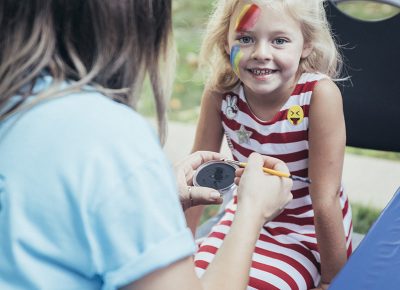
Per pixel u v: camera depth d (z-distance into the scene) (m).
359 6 4.73
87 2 0.92
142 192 0.86
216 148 1.86
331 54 1.68
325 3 1.94
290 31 1.55
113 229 0.85
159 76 1.03
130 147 0.88
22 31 0.93
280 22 1.54
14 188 0.87
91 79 0.94
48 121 0.89
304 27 1.60
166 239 0.87
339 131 1.62
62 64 0.93
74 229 0.86
